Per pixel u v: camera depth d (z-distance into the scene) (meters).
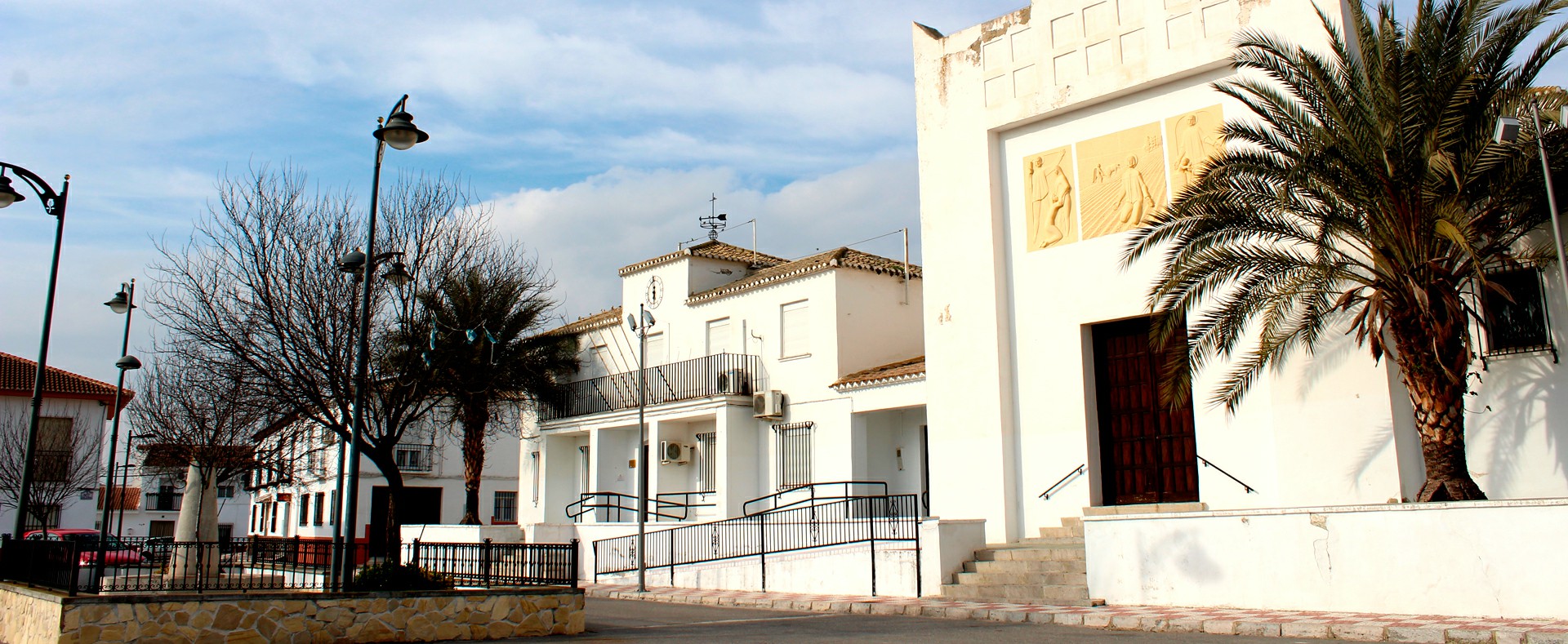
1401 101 13.91
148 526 51.72
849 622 15.05
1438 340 14.13
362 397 14.33
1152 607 15.29
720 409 28.06
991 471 20.17
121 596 11.08
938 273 21.75
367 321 14.74
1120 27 19.66
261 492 50.84
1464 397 15.81
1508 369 15.44
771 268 32.38
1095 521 16.52
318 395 19.88
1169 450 18.73
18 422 37.97
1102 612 14.53
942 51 22.45
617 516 32.44
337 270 20.39
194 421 26.22
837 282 27.16
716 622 15.37
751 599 19.05
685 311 31.69
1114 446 19.42
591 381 34.06
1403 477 15.93
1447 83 13.67
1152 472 18.86
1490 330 15.58
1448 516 13.04
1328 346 16.78
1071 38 20.33
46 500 35.91
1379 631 11.73
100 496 43.69
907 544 19.02
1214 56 18.28
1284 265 15.64
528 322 32.09
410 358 20.97
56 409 39.38
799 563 21.02
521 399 34.38
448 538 31.80
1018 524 19.94
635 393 32.31
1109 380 19.70
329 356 19.88
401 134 14.44
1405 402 16.33
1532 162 13.76
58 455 36.97
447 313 23.69
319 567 22.58
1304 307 16.27
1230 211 15.56
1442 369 14.05
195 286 20.30
